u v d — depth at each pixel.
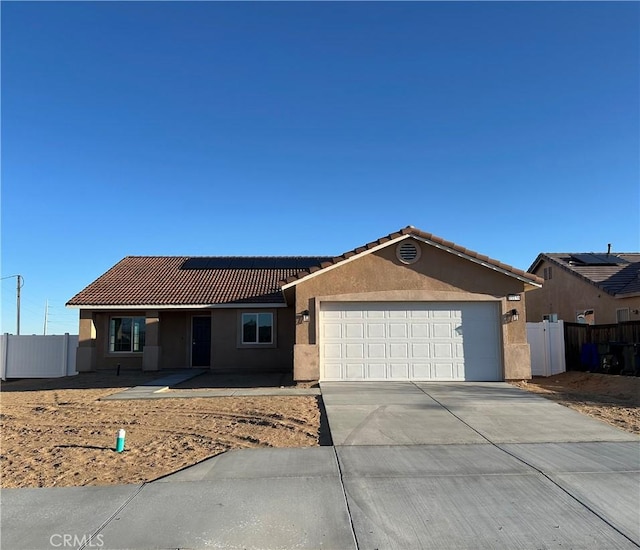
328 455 7.30
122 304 19.84
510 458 7.11
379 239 14.21
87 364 20.09
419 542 4.69
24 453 7.89
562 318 26.03
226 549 4.59
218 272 23.61
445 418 9.59
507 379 13.98
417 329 14.34
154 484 6.20
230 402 11.50
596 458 7.09
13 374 21.67
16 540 4.80
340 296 14.23
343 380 14.14
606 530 4.89
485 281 14.33
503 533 4.85
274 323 20.17
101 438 8.69
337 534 4.84
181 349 20.98
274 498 5.70
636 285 20.62
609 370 15.73
